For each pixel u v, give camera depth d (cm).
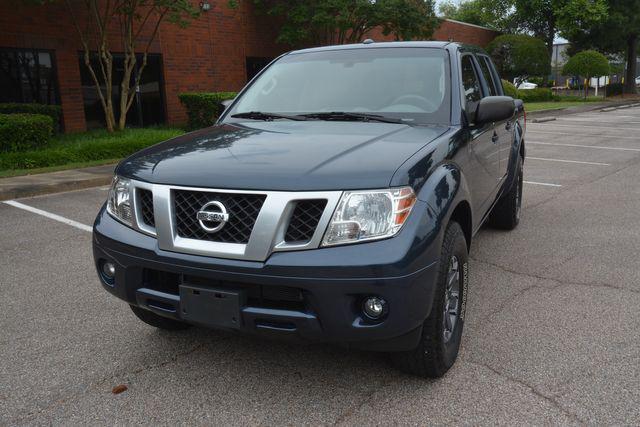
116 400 294
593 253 525
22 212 738
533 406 280
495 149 453
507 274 472
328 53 438
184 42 1700
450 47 418
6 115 1105
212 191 265
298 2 1884
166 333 371
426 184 277
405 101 374
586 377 306
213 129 373
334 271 247
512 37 3497
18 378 318
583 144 1441
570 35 3959
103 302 428
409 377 309
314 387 302
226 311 264
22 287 462
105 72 1508
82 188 918
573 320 379
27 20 1339
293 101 399
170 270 273
